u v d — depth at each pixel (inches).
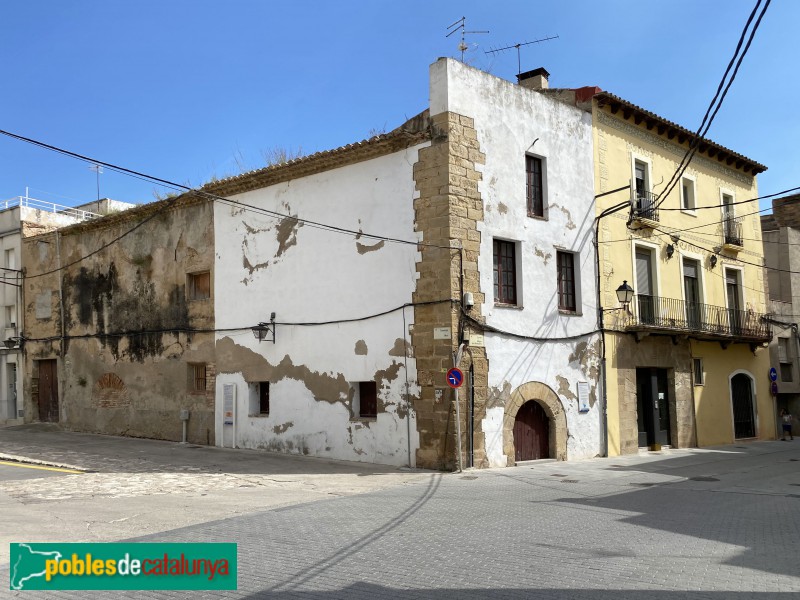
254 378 733.3
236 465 622.5
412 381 604.1
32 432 920.3
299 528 355.3
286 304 708.7
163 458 668.7
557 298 699.4
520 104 681.0
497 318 627.8
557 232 708.0
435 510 405.1
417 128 625.6
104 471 588.7
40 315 991.6
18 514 403.2
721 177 1008.2
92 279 928.9
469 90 626.2
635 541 319.0
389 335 623.2
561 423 687.1
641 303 824.3
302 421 684.7
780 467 672.4
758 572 263.6
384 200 637.3
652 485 530.9
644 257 847.7
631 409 778.8
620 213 799.7
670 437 854.5
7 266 1046.4
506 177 653.9
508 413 628.7
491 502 436.5
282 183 723.4
